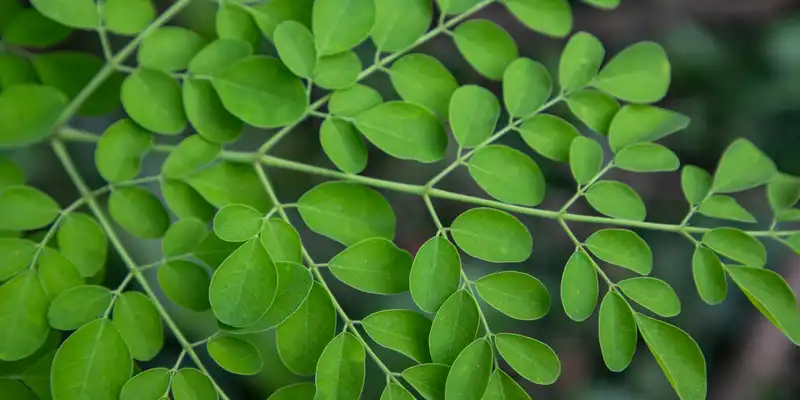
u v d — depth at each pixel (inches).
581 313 13.0
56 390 12.5
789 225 18.2
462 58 17.9
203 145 13.0
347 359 12.8
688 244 18.4
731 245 13.3
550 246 18.3
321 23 13.0
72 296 12.7
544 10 13.6
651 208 18.6
